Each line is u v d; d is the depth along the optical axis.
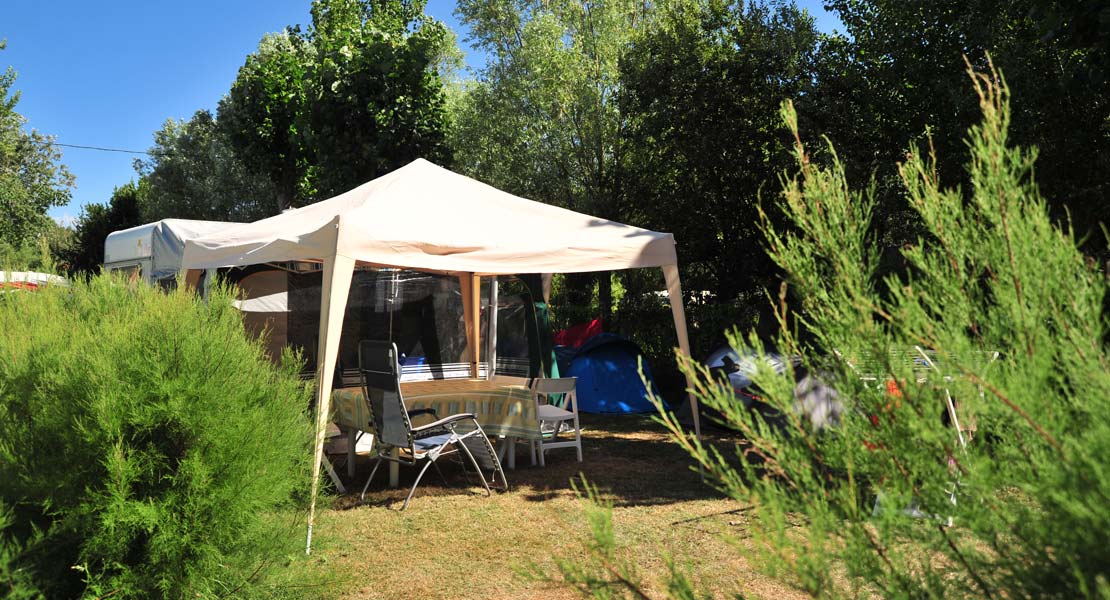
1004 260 1.61
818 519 1.62
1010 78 8.26
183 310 3.50
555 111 18.52
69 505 2.94
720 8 13.75
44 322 3.56
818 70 12.16
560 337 13.56
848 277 1.75
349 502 6.01
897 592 1.60
